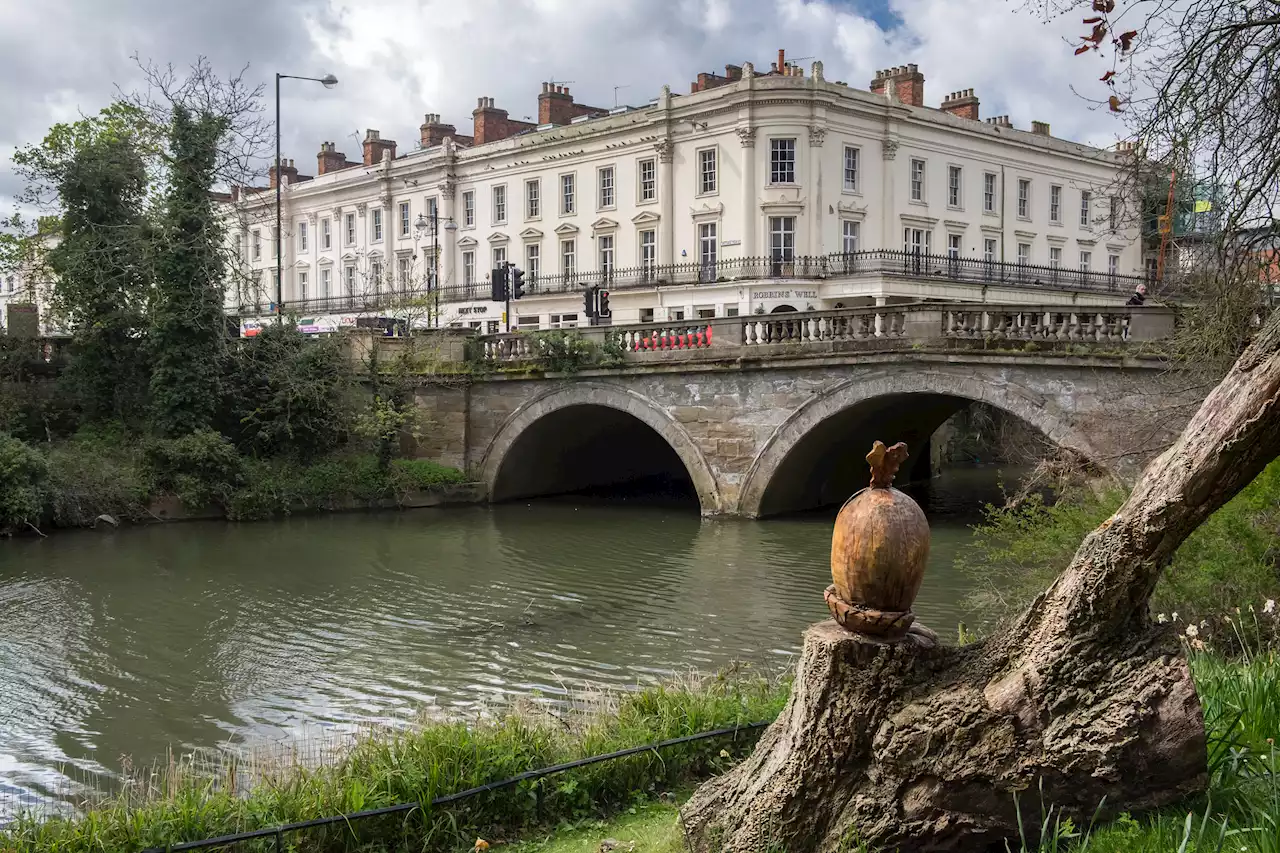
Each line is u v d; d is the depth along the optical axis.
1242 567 9.30
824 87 36.84
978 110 43.88
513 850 5.54
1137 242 49.97
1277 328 3.52
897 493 4.25
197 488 24.80
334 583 18.16
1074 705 3.91
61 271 27.75
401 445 28.75
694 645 13.98
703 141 39.09
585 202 43.34
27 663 13.44
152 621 15.52
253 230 59.41
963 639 9.93
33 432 26.67
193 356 26.52
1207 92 8.16
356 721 11.09
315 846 5.62
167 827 5.73
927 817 4.03
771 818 4.36
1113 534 3.85
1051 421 18.81
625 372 25.14
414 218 50.59
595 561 19.98
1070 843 3.86
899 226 39.56
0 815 8.58
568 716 8.20
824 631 4.35
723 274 38.34
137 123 28.75
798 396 22.66
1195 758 3.87
